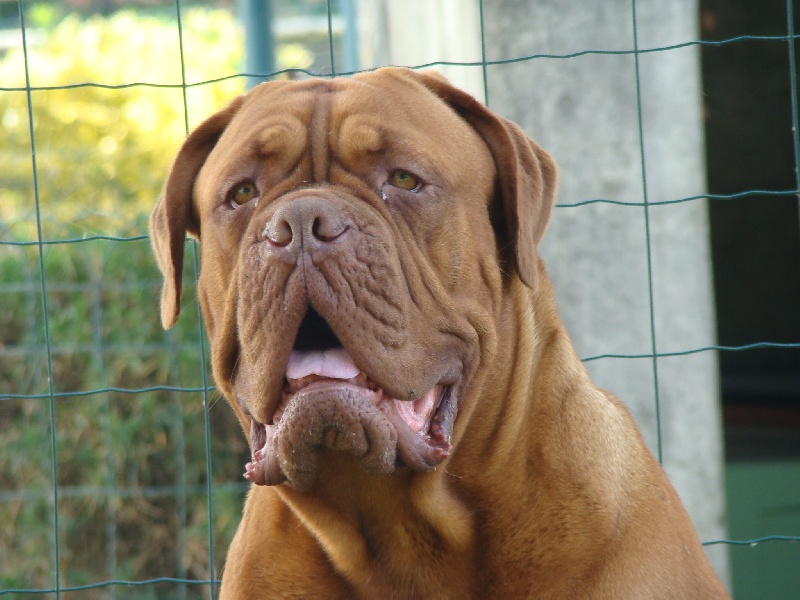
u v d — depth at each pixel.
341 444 3.21
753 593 7.46
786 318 11.70
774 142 11.59
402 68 3.81
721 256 11.85
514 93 6.57
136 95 13.73
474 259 3.58
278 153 3.48
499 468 3.66
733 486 7.76
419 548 3.67
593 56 6.50
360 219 3.24
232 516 7.48
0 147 13.27
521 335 3.76
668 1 6.45
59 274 7.66
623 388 6.64
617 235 6.58
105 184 12.89
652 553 3.68
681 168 6.53
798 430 8.97
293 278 3.15
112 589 7.38
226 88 14.31
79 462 7.56
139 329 7.53
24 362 7.63
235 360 3.56
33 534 7.57
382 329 3.20
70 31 14.67
